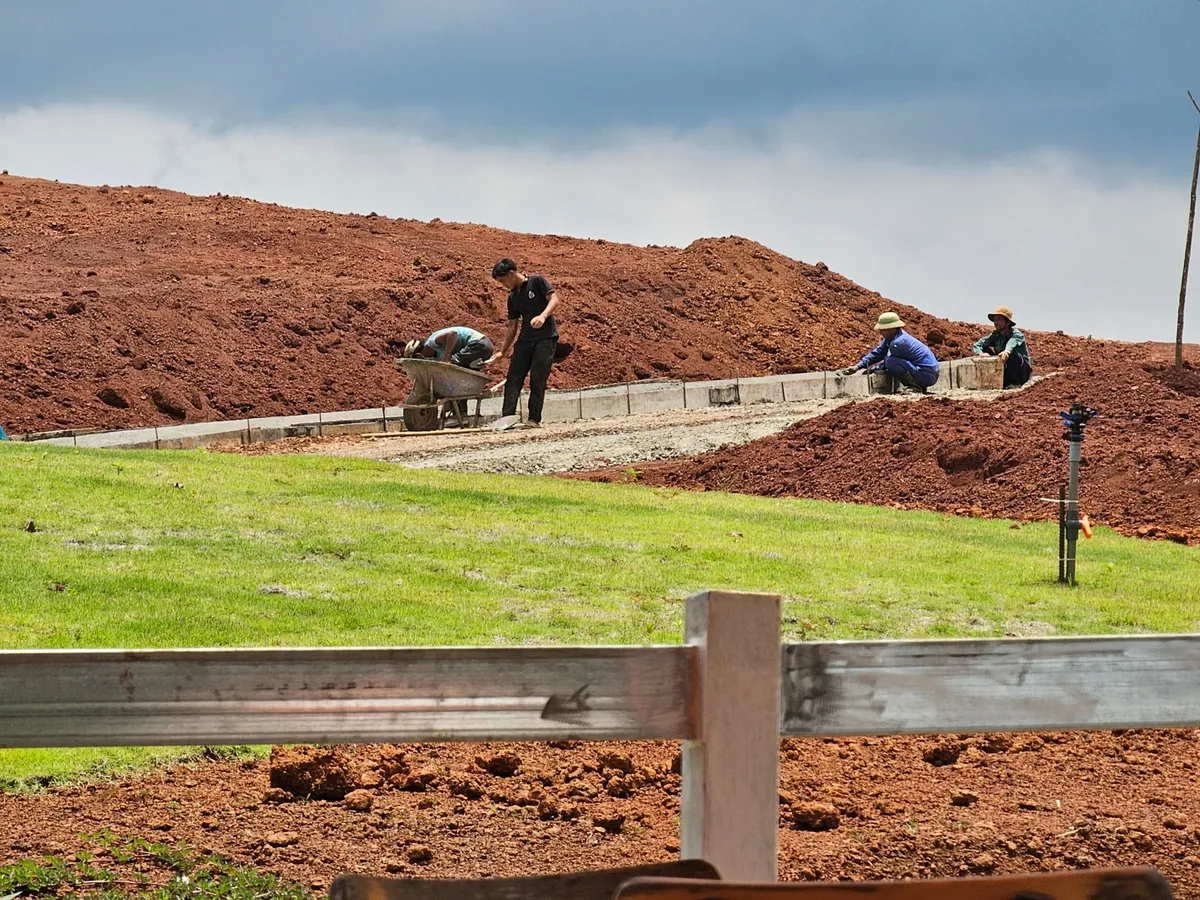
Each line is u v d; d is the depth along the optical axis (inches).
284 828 537.6
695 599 371.2
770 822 366.0
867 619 970.1
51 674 343.9
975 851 556.4
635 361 3855.8
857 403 2079.2
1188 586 1160.8
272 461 1519.4
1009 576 1153.4
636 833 555.5
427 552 1099.9
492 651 362.6
